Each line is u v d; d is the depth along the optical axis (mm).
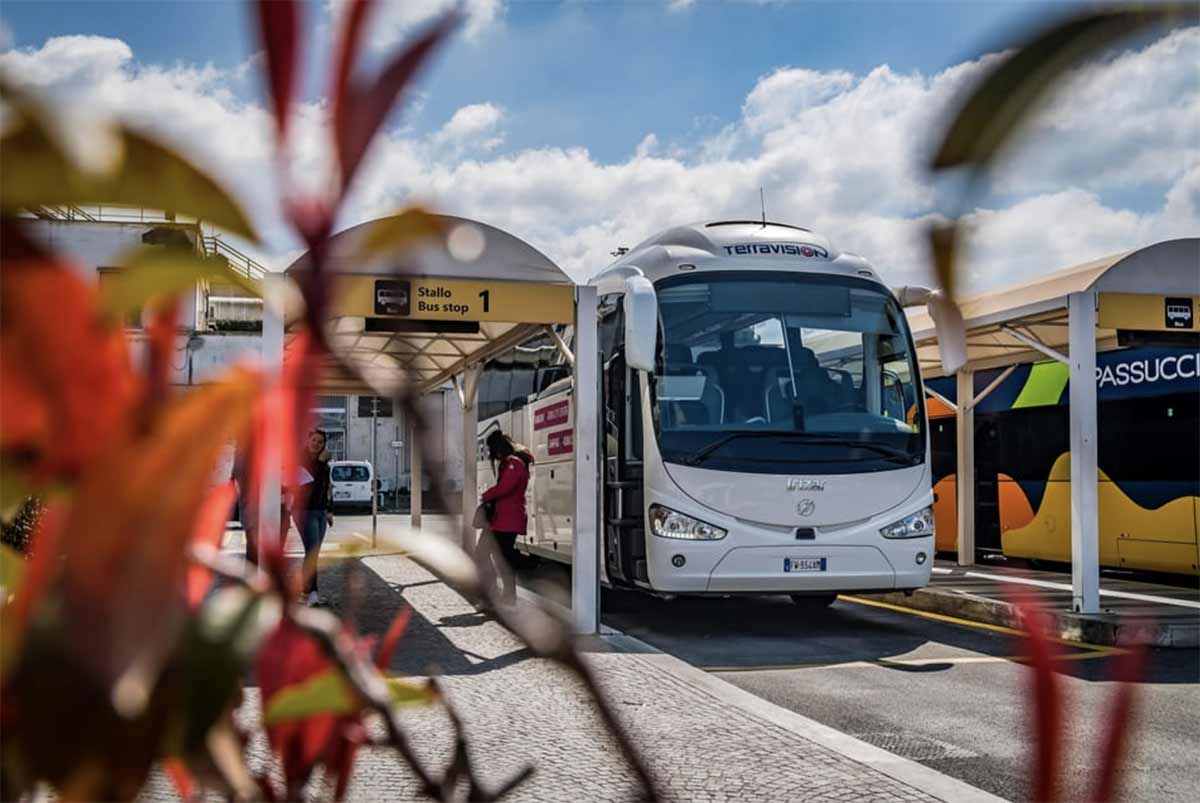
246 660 311
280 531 333
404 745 406
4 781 287
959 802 4793
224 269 296
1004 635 10266
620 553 10625
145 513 291
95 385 287
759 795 4859
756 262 10305
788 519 9797
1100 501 14031
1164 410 13109
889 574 9938
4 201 264
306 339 309
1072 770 330
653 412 9906
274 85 287
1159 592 12484
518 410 15383
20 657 283
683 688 7113
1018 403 15625
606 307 11258
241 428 304
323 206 298
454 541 344
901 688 7734
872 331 10312
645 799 336
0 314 276
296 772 423
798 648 9531
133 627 289
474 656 7332
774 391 9992
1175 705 7066
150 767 294
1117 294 10164
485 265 9258
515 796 4371
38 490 294
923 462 10195
